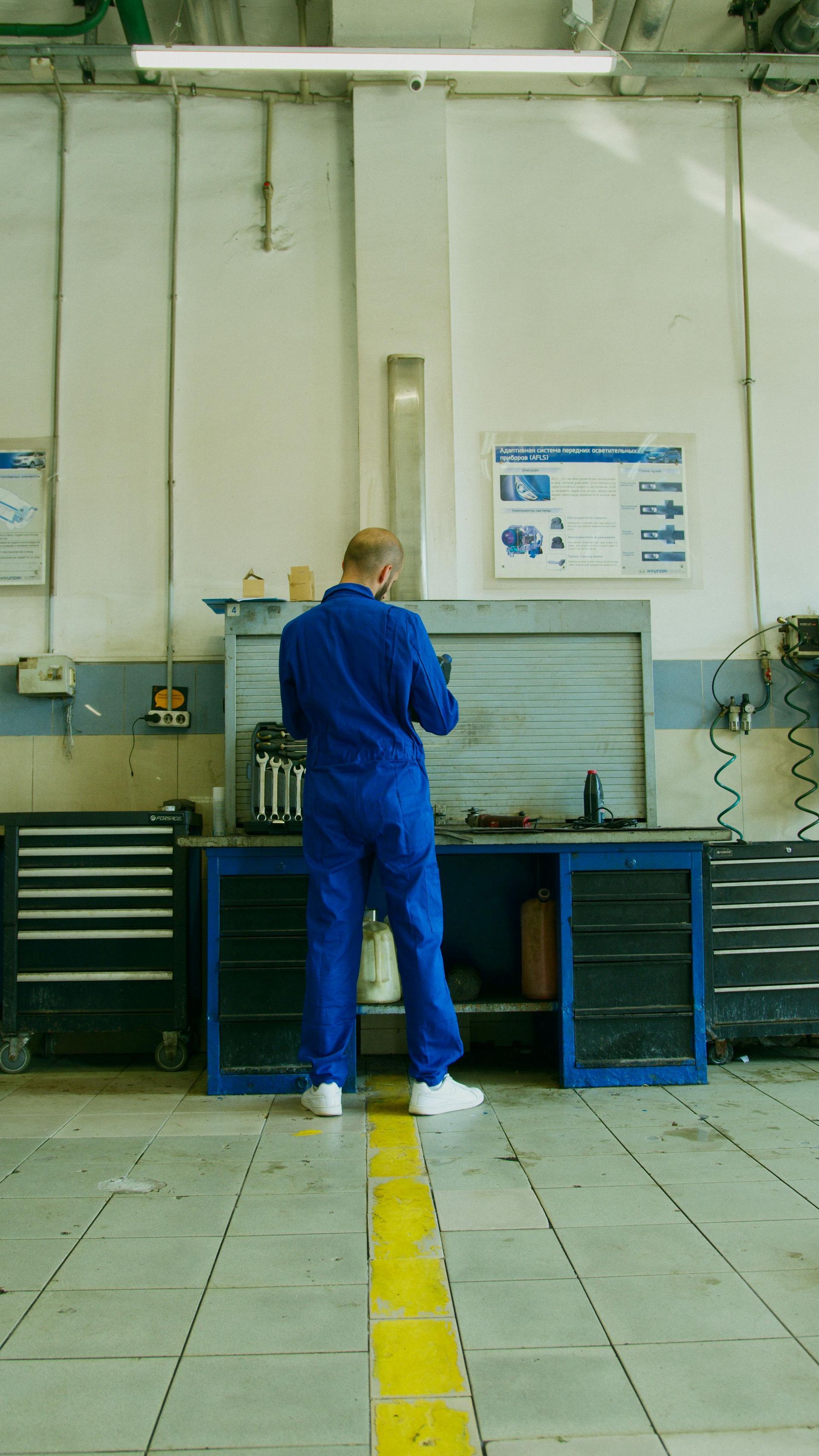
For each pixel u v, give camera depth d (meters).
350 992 2.63
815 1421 1.21
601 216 3.87
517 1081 2.96
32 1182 2.10
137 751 3.57
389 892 2.57
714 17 3.91
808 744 3.75
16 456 3.68
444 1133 2.43
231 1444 1.18
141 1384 1.31
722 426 3.84
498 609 3.38
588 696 3.41
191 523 3.67
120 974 3.06
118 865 3.08
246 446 3.71
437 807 3.37
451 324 3.76
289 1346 1.40
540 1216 1.88
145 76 3.80
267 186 3.78
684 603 3.75
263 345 3.75
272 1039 2.83
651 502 3.77
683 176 3.90
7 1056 3.12
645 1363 1.35
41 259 3.76
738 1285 1.58
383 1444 1.18
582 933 2.87
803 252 3.90
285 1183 2.08
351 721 2.54
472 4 3.55
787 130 3.92
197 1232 1.82
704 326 3.87
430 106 3.75
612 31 3.90
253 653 3.35
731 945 3.04
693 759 3.70
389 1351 1.39
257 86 3.83
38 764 3.57
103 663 3.60
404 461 3.59
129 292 3.76
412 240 3.70
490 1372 1.33
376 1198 1.99
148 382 3.72
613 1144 2.33
